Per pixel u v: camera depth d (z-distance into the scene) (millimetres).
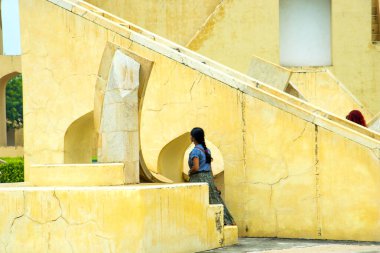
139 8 23422
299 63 24000
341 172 12227
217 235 11312
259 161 12844
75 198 9891
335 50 23344
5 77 37031
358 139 12125
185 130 13445
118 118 11023
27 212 10117
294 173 12578
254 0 22594
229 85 13094
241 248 11227
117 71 11156
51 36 14703
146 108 13727
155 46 13688
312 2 23922
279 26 23984
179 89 13492
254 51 22594
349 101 19234
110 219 9742
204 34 22625
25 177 14930
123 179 10648
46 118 14789
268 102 12797
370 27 23219
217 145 13180
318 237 12375
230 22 22609
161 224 10031
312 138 12445
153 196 9898
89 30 14359
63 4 14586
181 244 10438
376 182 11984
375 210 11984
